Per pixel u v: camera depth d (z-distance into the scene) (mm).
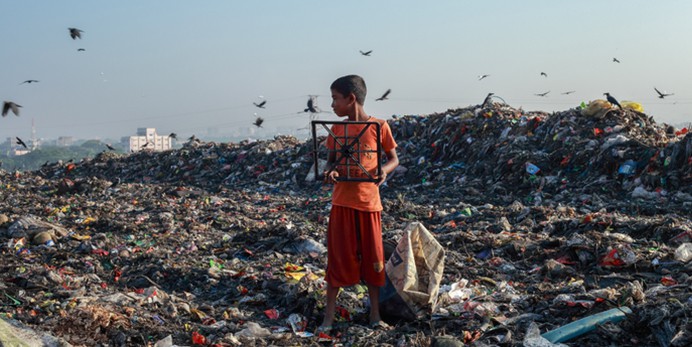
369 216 4516
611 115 16609
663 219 8500
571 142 15680
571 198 13250
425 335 4352
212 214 12344
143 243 9109
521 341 3988
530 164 15086
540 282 6086
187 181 22906
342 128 4445
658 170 13398
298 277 6262
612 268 6289
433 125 20844
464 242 7973
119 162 27797
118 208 13648
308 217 12242
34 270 6277
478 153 17719
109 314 4496
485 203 13727
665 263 6141
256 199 16312
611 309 4176
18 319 4406
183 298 5844
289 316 4980
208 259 7801
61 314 4465
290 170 20578
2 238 8891
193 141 27828
